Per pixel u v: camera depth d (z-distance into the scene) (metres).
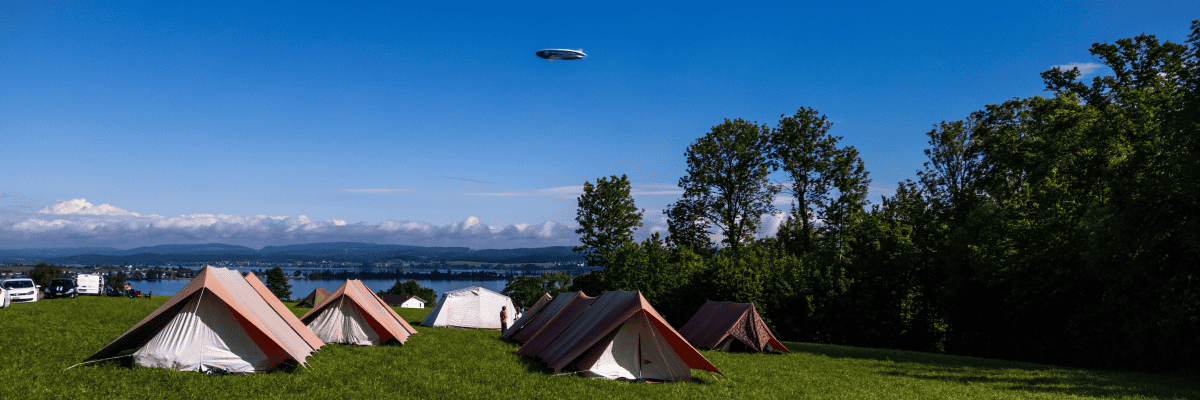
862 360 25.42
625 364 16.78
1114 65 33.16
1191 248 22.39
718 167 50.09
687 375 17.00
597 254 55.09
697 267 41.44
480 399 12.74
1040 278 28.55
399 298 102.19
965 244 33.16
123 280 93.44
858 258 38.53
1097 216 25.89
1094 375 22.41
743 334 26.55
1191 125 21.14
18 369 12.55
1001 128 41.75
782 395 15.28
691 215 51.00
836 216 45.56
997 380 20.23
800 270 38.75
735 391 15.50
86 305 33.38
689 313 40.09
